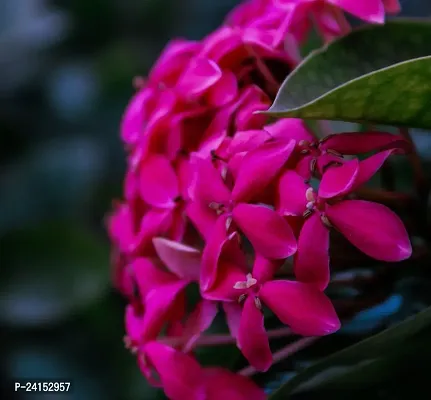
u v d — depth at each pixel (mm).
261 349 249
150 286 268
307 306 246
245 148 255
